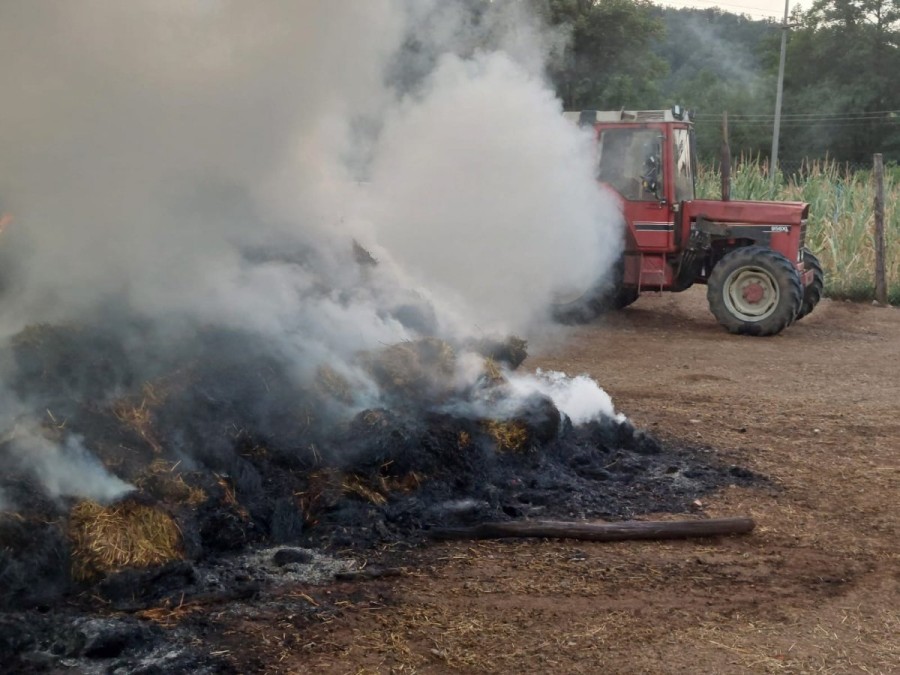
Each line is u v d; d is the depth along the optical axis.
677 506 5.89
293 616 4.32
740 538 5.45
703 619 4.43
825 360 11.13
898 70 38.44
